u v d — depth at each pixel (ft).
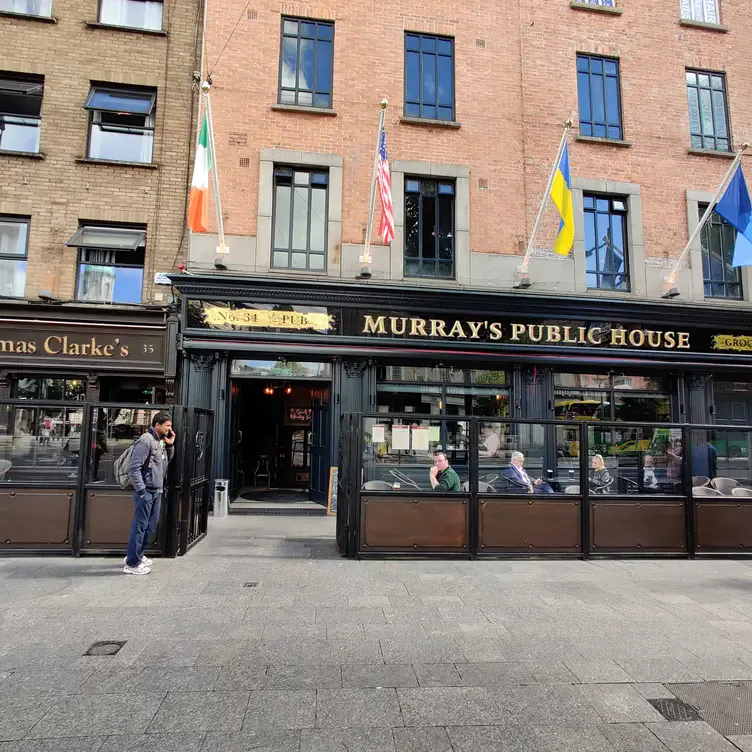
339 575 18.70
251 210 32.19
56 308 29.58
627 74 37.58
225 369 31.12
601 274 36.22
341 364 32.09
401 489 21.13
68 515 20.45
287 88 33.73
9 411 20.42
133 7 33.91
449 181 34.96
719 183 37.65
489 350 32.86
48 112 31.94
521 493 21.76
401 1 35.12
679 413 35.40
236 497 34.01
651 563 21.58
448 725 9.85
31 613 14.67
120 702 10.30
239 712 10.07
